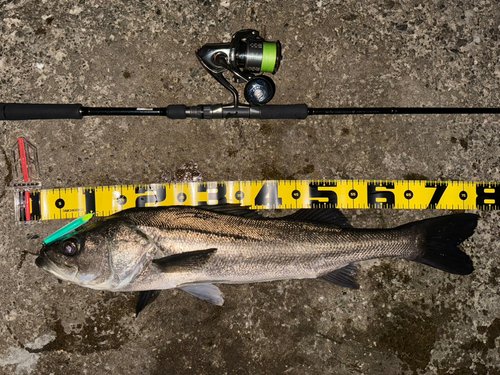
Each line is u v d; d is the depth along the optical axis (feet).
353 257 2.15
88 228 2.09
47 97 2.35
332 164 2.40
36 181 2.35
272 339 2.39
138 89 2.36
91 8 2.36
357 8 2.41
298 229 2.13
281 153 2.40
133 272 2.07
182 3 2.37
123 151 2.36
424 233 2.20
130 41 2.36
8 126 2.35
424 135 2.41
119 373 2.36
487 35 2.42
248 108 2.22
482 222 2.41
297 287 2.41
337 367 2.39
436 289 2.40
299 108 2.23
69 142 2.36
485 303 2.40
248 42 2.12
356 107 2.36
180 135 2.38
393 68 2.41
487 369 2.39
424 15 2.41
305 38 2.39
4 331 2.34
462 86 2.41
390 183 2.38
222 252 2.08
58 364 2.35
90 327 2.36
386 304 2.40
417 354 2.39
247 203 2.37
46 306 2.35
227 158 2.39
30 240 2.35
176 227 2.08
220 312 2.39
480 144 2.41
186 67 2.37
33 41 2.35
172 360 2.38
